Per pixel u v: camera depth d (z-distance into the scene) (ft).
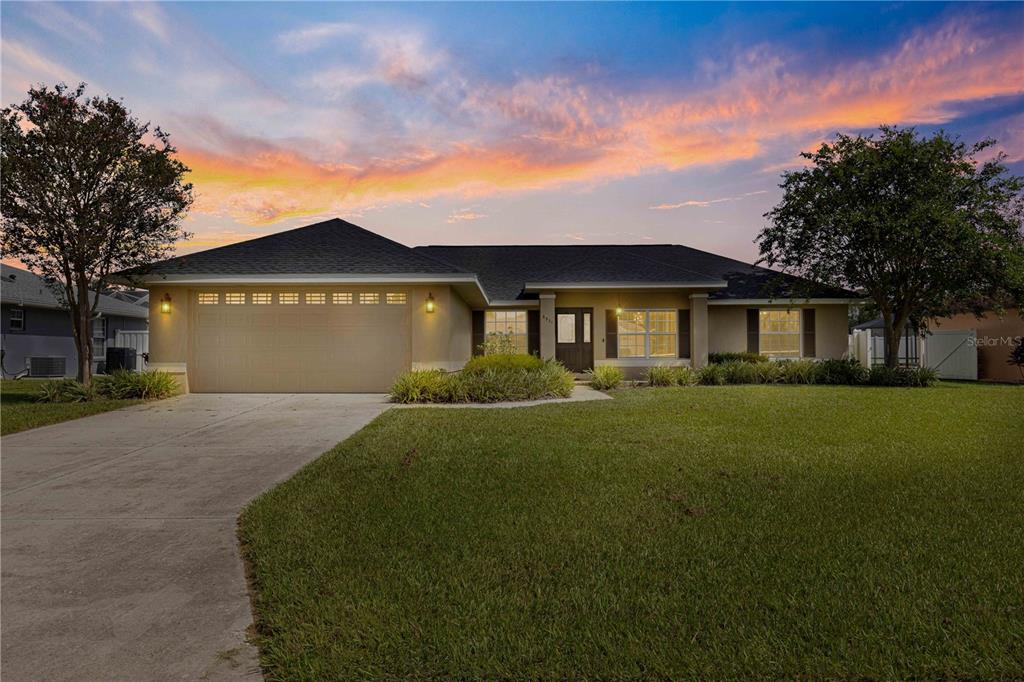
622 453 20.66
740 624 8.67
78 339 41.63
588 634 8.35
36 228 40.22
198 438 25.08
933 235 47.34
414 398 37.06
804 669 7.50
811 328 60.39
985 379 62.34
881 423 27.45
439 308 42.55
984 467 18.47
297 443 23.90
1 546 12.62
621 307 55.42
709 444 22.29
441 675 7.53
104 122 40.47
